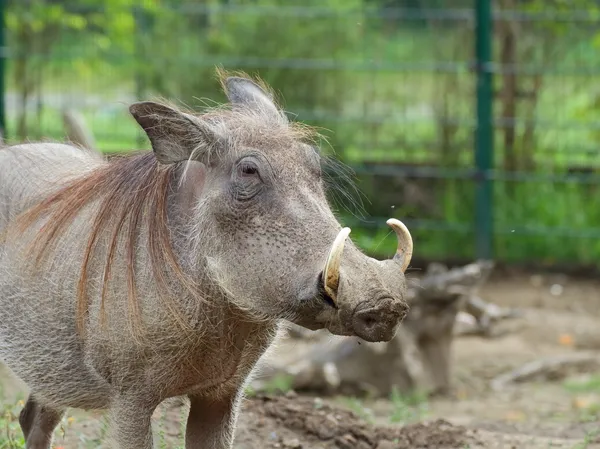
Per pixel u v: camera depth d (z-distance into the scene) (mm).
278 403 10758
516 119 20609
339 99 21578
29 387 8180
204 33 21953
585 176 20609
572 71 19875
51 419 8891
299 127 7652
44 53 21453
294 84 21562
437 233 21188
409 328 14219
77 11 22094
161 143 7289
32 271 7914
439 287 14180
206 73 21484
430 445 10062
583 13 20641
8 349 8195
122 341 7359
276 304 6867
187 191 7453
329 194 8422
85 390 7855
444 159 21172
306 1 22547
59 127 21156
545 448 10031
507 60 21016
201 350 7387
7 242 8242
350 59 21844
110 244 7422
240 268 6984
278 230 6910
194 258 7266
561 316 18047
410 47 21719
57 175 8492
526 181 21078
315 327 6801
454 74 21125
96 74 21797
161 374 7418
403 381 14078
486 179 19688
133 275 7320
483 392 14523
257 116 7633
